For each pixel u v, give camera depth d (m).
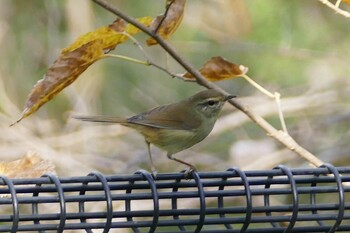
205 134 9.00
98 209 12.05
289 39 14.77
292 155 13.23
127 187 6.67
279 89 14.86
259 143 13.73
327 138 14.52
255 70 14.91
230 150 14.16
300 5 14.84
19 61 15.18
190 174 6.74
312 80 14.72
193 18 14.91
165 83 15.29
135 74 15.26
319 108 14.71
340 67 14.69
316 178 6.94
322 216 6.87
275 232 6.89
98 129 14.08
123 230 12.24
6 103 14.04
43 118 14.74
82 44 7.26
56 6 15.39
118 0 15.24
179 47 14.91
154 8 15.29
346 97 14.55
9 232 6.53
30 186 6.64
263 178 7.39
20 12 15.44
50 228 6.46
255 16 14.66
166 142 8.73
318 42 14.91
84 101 14.49
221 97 8.96
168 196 6.69
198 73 7.81
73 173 13.18
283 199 12.99
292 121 15.13
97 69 14.61
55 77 7.17
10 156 13.21
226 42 14.66
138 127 8.61
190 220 6.67
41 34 15.43
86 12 14.94
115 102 14.98
